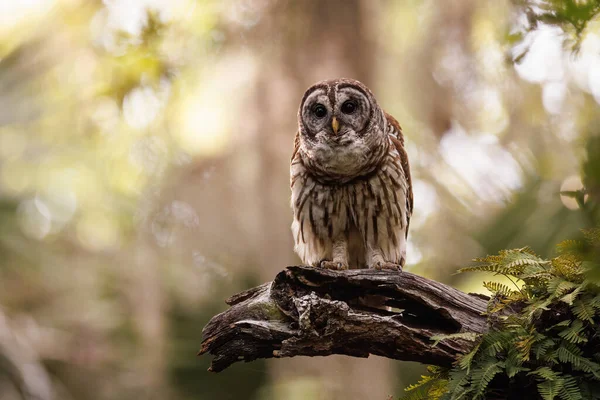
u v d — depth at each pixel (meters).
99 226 17.17
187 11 12.25
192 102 13.47
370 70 13.92
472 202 16.12
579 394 5.98
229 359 6.77
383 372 13.77
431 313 6.70
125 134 14.44
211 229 14.64
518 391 6.41
